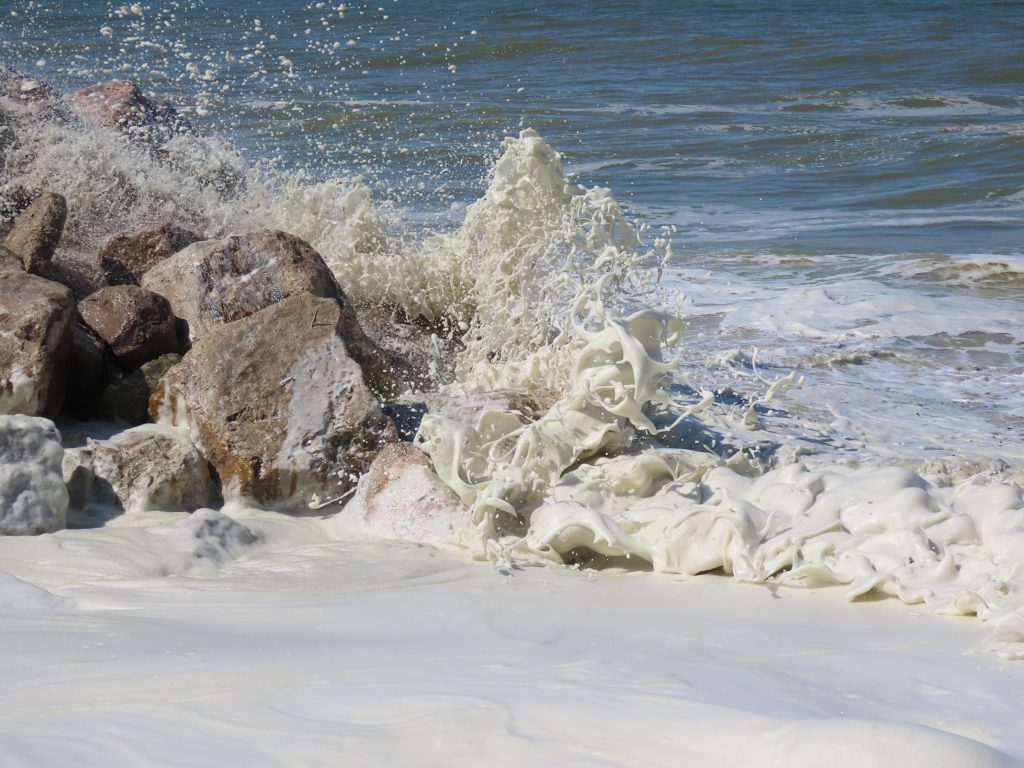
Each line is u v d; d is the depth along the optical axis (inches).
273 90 1598.2
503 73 2026.3
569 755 163.8
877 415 444.5
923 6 3036.4
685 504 326.6
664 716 177.2
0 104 597.9
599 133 1422.2
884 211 946.7
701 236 845.8
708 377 490.0
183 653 226.2
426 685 197.3
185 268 435.8
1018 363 510.9
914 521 294.0
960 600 257.0
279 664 215.6
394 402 411.2
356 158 1109.7
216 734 174.9
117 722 181.0
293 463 359.3
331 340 378.3
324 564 307.6
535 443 350.3
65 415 403.2
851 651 229.5
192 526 321.7
